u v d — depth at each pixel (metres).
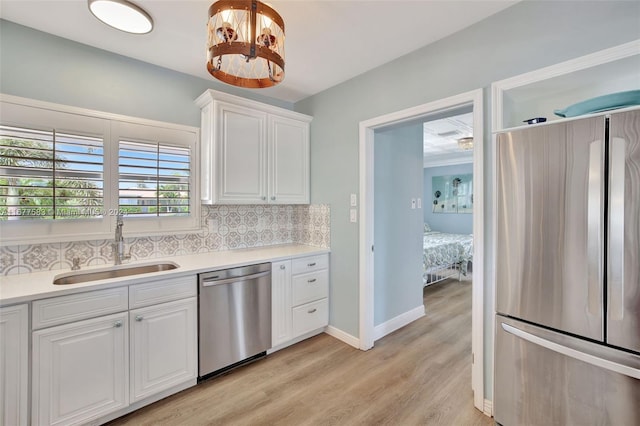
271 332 2.55
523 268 1.51
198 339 2.13
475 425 1.77
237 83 1.53
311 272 2.85
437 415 1.86
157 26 1.95
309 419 1.83
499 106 1.82
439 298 4.21
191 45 2.18
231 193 2.55
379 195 3.00
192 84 2.65
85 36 2.05
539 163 1.45
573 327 1.35
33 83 1.96
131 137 2.32
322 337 2.95
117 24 1.88
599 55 1.49
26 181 1.91
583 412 1.34
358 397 2.03
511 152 1.55
